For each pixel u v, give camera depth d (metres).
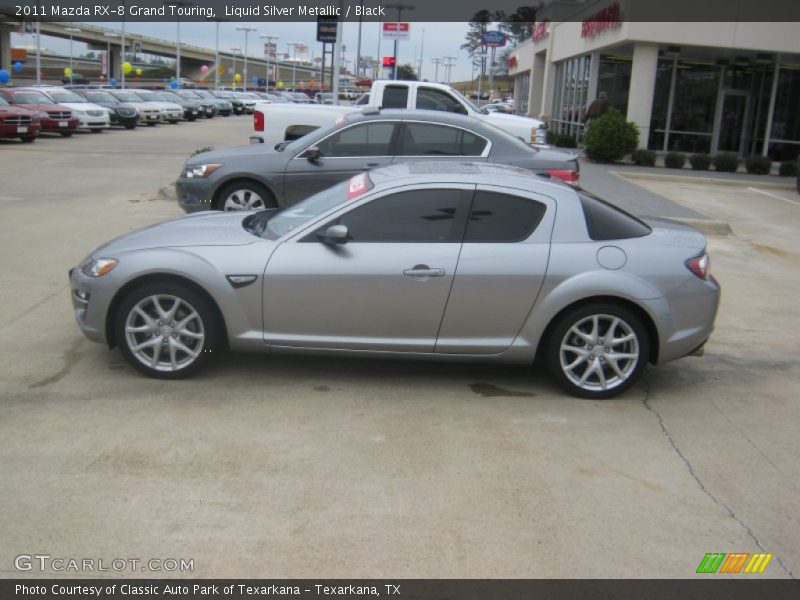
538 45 38.75
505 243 5.27
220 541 3.57
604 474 4.37
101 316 5.32
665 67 26.55
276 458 4.38
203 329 5.31
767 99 26.84
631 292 5.19
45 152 22.05
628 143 22.56
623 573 3.46
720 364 6.35
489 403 5.29
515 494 4.09
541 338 5.39
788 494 4.24
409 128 9.51
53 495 3.90
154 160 20.56
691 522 3.91
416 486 4.13
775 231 13.02
